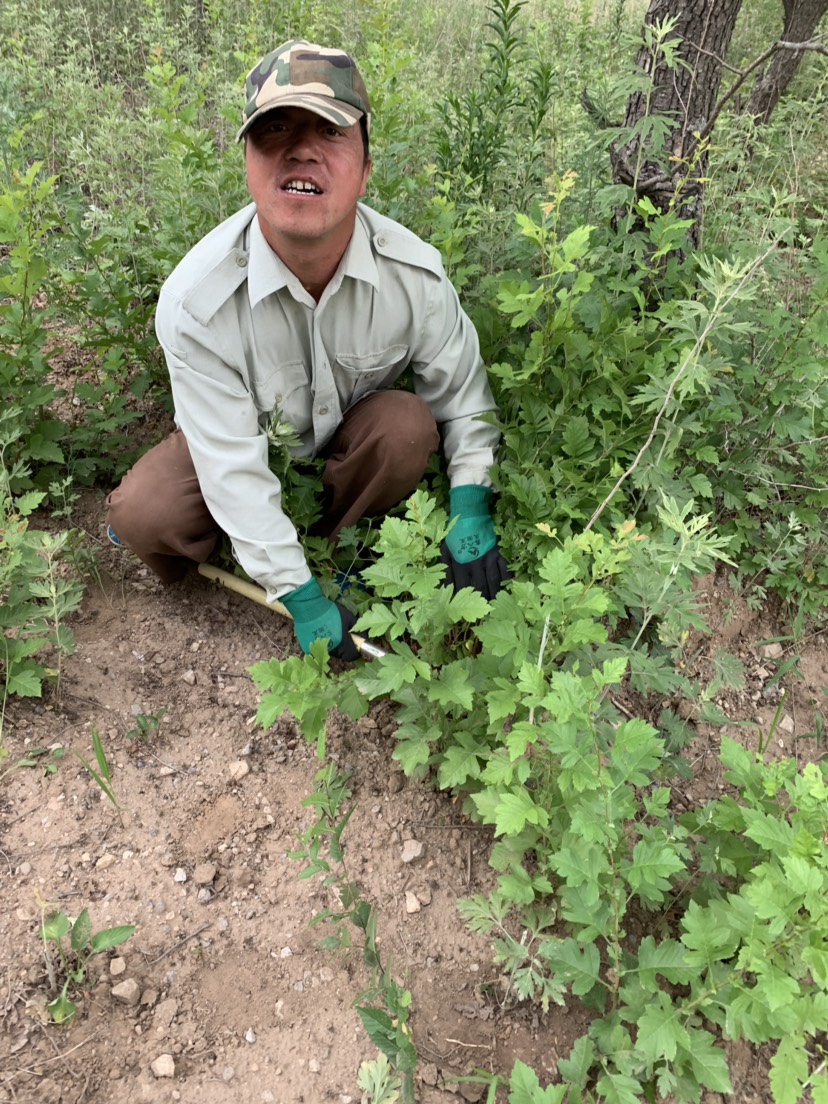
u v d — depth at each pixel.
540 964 1.74
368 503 2.46
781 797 1.93
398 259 2.17
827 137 4.19
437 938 1.90
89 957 1.80
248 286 2.04
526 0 3.10
